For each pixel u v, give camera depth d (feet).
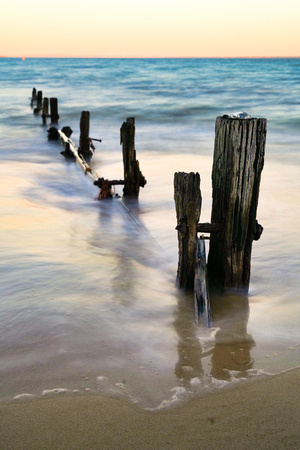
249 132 11.56
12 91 108.37
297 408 8.12
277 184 26.55
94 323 11.04
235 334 10.88
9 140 44.86
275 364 9.57
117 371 9.18
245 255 12.86
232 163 11.91
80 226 18.89
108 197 24.03
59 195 24.47
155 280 13.87
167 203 23.56
